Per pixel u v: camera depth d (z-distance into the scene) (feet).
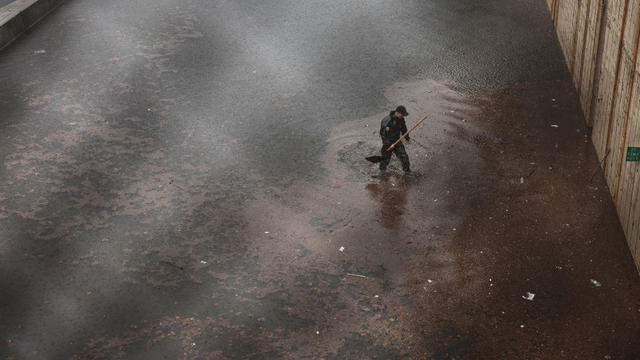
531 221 30.86
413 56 51.13
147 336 24.02
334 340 23.85
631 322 24.40
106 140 38.68
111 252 28.84
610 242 29.17
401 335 24.03
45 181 34.30
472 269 27.68
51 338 23.84
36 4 57.93
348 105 43.27
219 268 27.91
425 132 39.58
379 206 32.40
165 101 43.93
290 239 29.91
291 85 46.34
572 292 26.13
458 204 32.42
